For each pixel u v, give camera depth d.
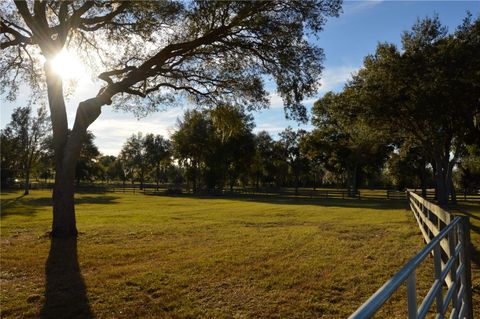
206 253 10.87
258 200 47.34
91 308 6.45
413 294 2.53
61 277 8.42
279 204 37.69
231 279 8.05
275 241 12.91
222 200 47.50
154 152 91.81
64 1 14.32
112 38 16.66
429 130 32.75
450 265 4.38
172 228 16.77
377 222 19.05
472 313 5.45
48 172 110.69
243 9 13.93
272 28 13.95
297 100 15.37
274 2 14.18
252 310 6.30
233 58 16.28
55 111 14.60
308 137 60.69
